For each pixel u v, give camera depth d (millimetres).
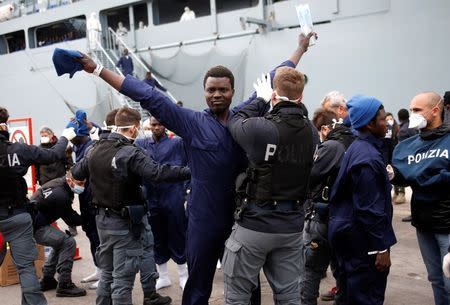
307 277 3633
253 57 14391
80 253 6434
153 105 2641
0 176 3619
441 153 2932
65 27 20609
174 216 4734
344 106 3852
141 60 17016
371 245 2871
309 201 3740
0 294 4887
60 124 18672
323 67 13195
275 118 2555
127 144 3590
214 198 2725
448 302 3107
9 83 20672
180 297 4641
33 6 21031
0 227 3682
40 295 3822
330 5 12906
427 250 3160
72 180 4312
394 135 8086
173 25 16188
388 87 12164
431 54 11430
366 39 12375
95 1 17812
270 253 2682
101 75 2654
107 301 3707
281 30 13695
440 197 2982
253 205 2561
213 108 2729
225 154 2701
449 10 11055
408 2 11617
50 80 18766
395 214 8047
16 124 6344
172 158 4777
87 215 4785
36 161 3836
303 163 2598
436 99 3027
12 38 22875
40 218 4602
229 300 2627
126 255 3547
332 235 3078
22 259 3766
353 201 2904
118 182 3500
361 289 2996
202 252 2768
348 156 2959
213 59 15180
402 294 4480
